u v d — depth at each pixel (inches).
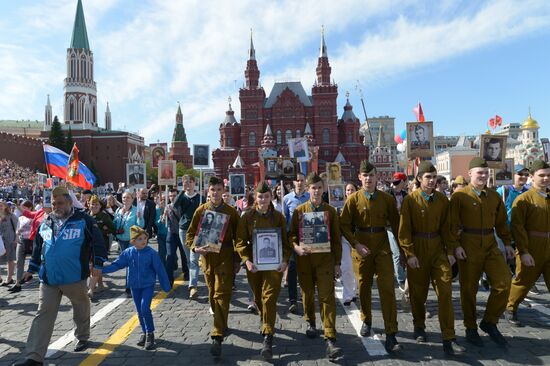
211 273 249.9
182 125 5142.7
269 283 231.5
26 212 421.1
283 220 246.8
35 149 3457.2
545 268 256.8
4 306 345.7
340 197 420.8
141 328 272.7
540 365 204.8
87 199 544.4
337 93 3430.1
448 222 238.4
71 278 223.3
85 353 233.6
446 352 220.2
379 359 217.2
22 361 207.5
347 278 322.7
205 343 246.1
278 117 3464.6
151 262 251.3
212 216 249.8
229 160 3457.2
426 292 243.4
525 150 4055.1
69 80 4389.8
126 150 3941.9
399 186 389.7
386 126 6353.3
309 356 223.9
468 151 3115.2
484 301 325.4
